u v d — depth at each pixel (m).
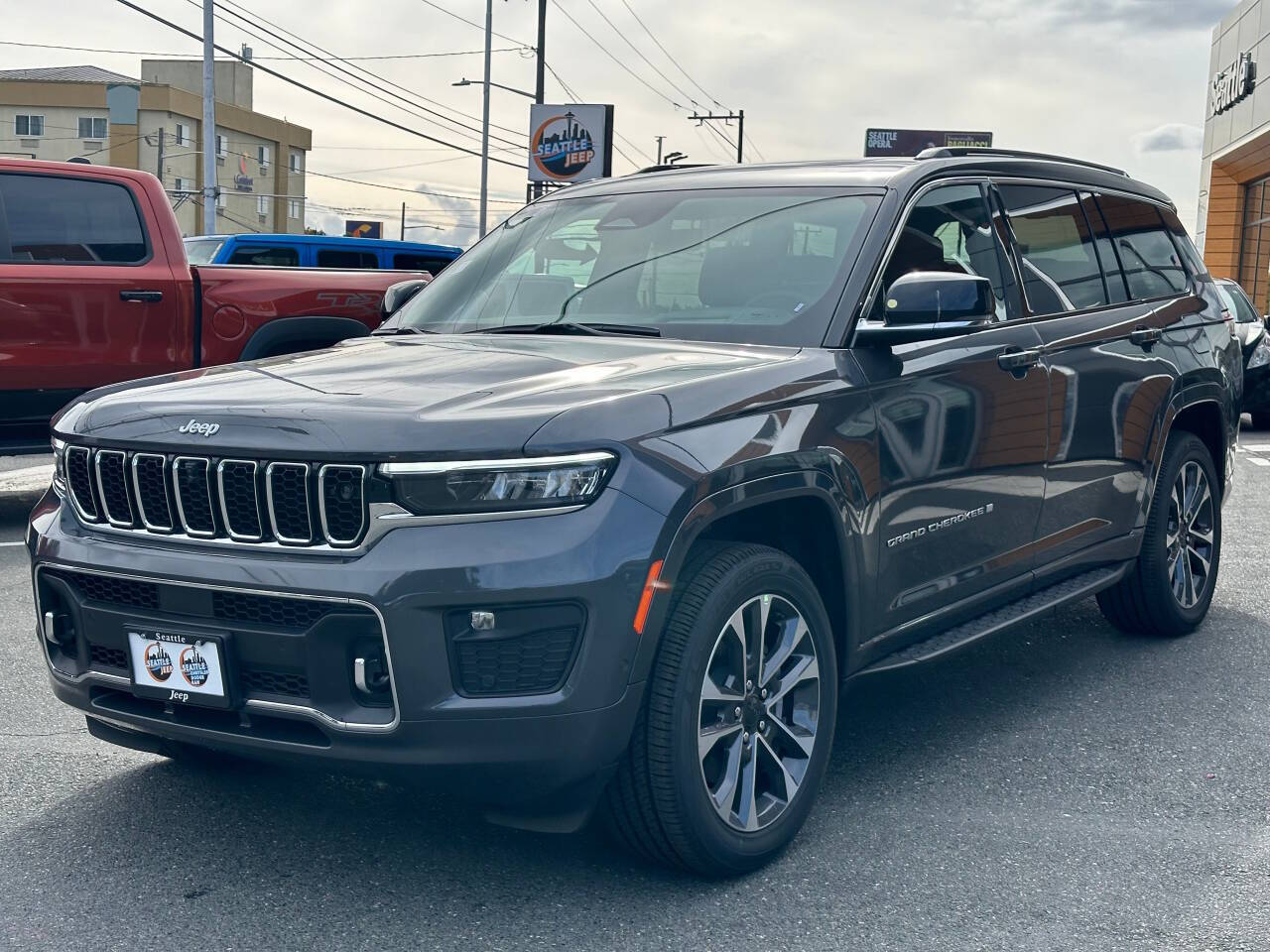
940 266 4.30
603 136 44.59
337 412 3.11
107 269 8.02
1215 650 5.73
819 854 3.60
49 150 91.25
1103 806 3.97
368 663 3.00
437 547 2.94
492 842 3.64
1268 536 8.46
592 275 4.40
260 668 3.08
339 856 3.55
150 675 3.22
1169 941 3.13
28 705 4.82
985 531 4.34
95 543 3.32
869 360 3.85
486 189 44.34
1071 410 4.76
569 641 2.99
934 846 3.66
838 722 4.73
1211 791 4.10
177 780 4.07
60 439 3.51
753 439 3.35
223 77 102.81
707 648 3.22
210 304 8.38
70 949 3.04
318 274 8.86
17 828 3.71
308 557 3.05
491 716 2.95
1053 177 5.16
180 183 92.06
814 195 4.34
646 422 3.15
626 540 3.00
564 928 3.16
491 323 4.40
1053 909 3.29
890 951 3.07
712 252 4.25
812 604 3.59
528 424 3.01
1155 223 5.90
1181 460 5.67
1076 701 5.00
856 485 3.68
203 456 3.16
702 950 3.06
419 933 3.13
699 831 3.26
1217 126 35.12
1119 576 5.33
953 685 5.19
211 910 3.23
